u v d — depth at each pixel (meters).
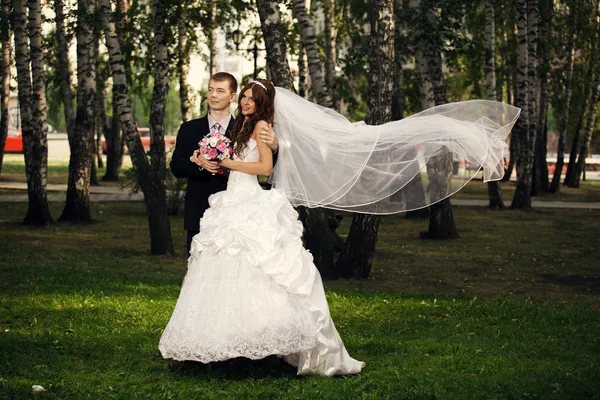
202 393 5.91
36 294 10.41
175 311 6.45
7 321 8.72
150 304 9.91
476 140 7.57
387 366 7.02
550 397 5.99
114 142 38.84
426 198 8.17
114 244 17.61
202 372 6.55
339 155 7.30
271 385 6.20
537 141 34.53
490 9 26.38
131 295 10.55
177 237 19.45
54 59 30.52
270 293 6.31
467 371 6.93
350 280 13.14
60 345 7.56
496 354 7.56
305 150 7.22
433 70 19.70
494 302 10.75
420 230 21.45
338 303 10.44
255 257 6.32
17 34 20.22
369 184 7.68
